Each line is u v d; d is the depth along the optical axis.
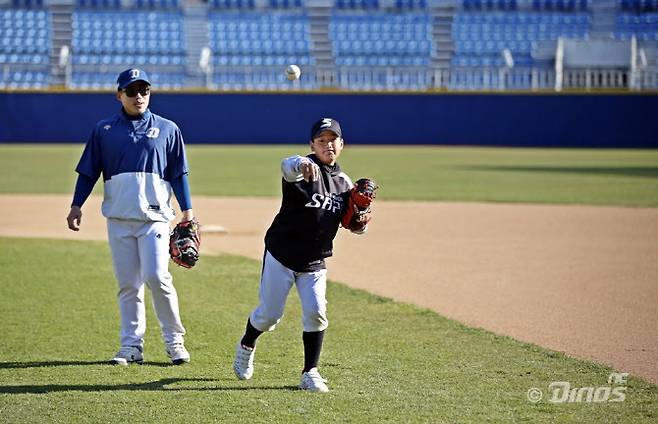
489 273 33.56
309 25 128.50
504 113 114.50
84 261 35.53
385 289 30.75
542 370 20.59
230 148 109.25
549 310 27.36
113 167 21.44
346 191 19.28
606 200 56.91
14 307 27.34
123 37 125.38
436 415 17.27
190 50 124.75
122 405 17.88
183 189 21.97
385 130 116.06
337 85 120.50
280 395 18.61
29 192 61.22
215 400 18.23
